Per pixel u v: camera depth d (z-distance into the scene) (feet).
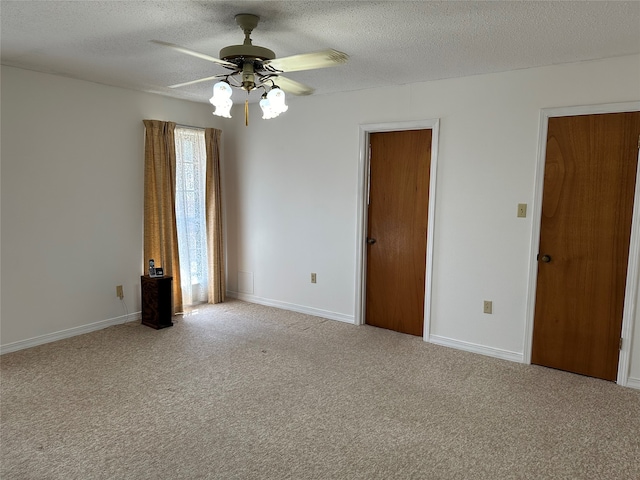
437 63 10.68
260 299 17.31
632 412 9.06
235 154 17.28
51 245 12.52
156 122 14.46
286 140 15.72
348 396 9.63
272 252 16.67
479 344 12.34
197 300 17.04
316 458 7.41
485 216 11.94
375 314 14.56
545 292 11.25
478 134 11.84
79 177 13.00
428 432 8.23
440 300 12.88
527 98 11.07
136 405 9.11
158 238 14.83
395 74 11.75
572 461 7.39
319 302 15.58
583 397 9.71
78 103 12.81
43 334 12.53
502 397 9.66
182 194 15.84
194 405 9.15
